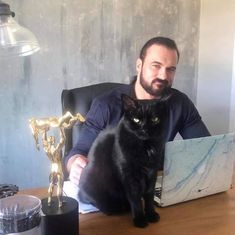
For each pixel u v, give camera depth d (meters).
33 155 2.11
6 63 1.96
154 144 0.85
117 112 1.25
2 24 1.09
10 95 2.00
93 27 2.07
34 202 0.75
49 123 0.78
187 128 1.40
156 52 1.21
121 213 0.93
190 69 2.33
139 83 1.29
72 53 2.05
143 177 0.86
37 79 2.03
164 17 2.21
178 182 0.95
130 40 2.16
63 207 0.77
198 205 0.99
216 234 0.82
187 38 2.29
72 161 1.07
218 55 2.08
